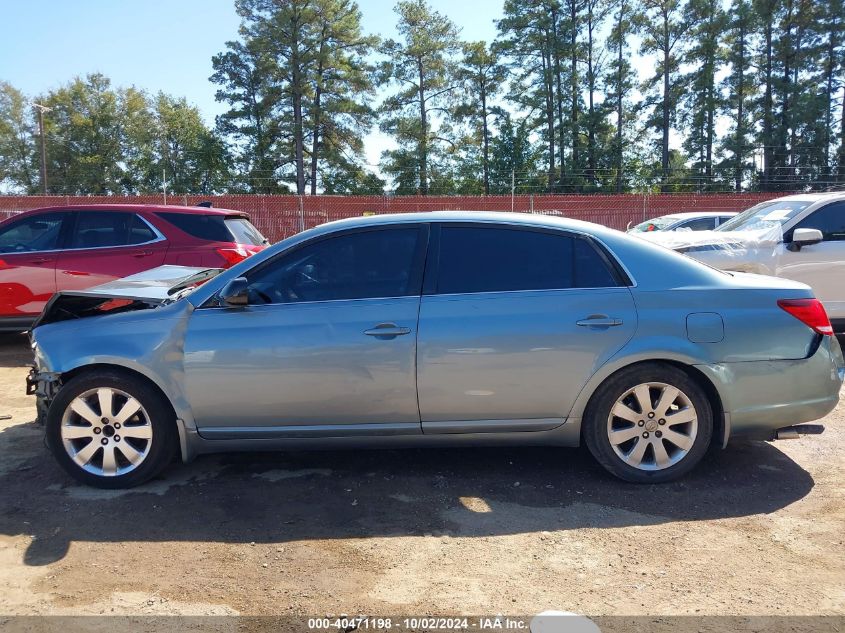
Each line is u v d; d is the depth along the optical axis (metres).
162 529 3.58
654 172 49.31
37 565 3.21
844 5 46.50
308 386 3.94
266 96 47.69
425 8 47.06
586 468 4.36
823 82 48.53
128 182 56.66
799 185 44.69
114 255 7.90
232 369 3.95
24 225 8.12
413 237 4.12
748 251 7.56
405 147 48.97
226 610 2.85
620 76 49.69
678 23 48.62
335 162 49.09
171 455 4.14
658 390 4.00
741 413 3.99
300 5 45.78
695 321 3.93
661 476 4.03
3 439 5.01
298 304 4.01
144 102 57.69
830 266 7.46
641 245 4.14
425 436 4.05
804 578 3.07
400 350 3.92
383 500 3.93
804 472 4.28
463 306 3.95
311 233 4.14
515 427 4.02
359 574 3.13
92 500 3.93
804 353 4.00
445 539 3.46
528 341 3.90
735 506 3.81
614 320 3.91
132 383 4.00
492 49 49.28
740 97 49.28
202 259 7.89
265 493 4.03
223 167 50.12
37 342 4.16
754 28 48.31
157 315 4.07
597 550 3.34
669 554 3.29
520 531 3.54
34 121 56.72
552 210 27.17
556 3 48.28
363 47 48.28
